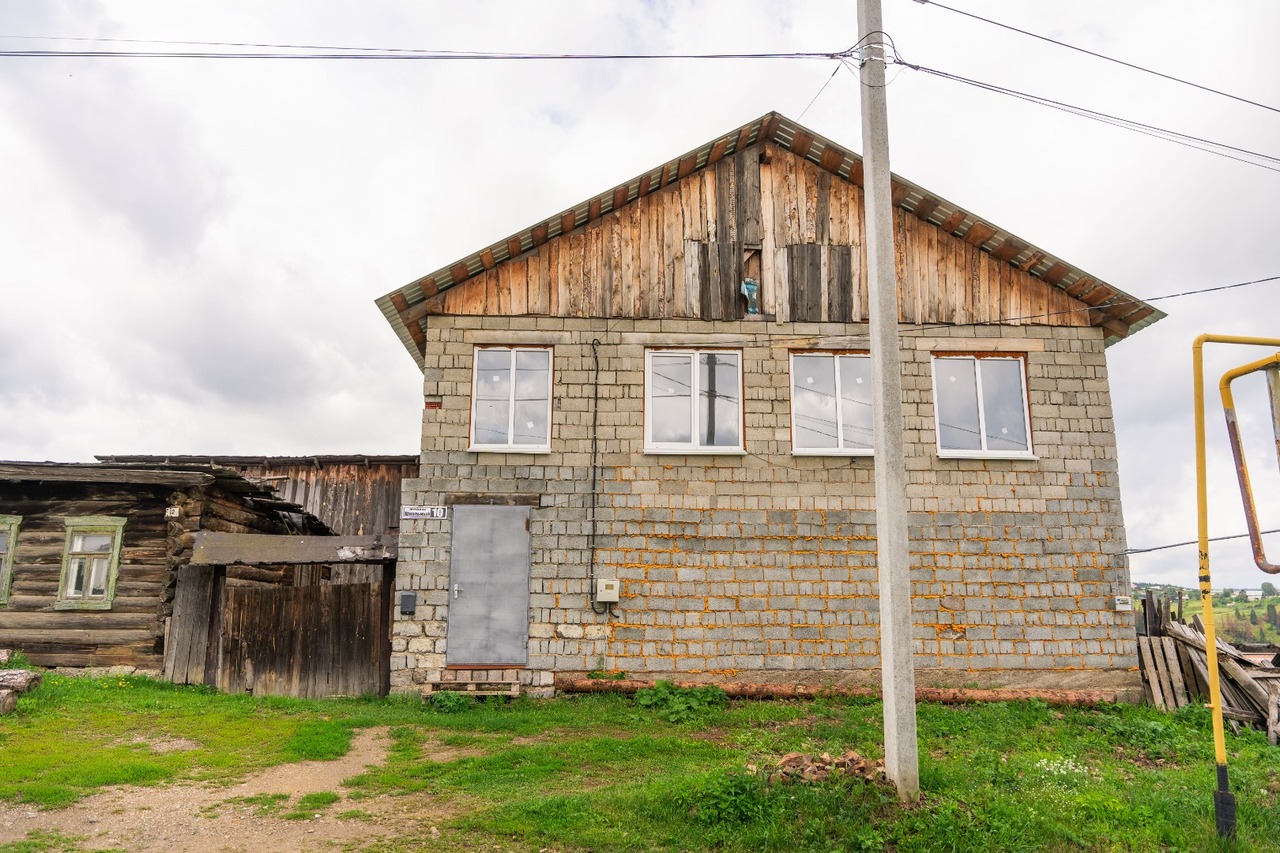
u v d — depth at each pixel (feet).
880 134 28.45
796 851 22.61
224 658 45.88
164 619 47.32
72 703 39.22
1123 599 45.62
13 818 24.58
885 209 27.96
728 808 24.36
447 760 31.99
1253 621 108.06
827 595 44.78
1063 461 47.01
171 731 35.58
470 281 47.21
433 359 46.39
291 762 31.35
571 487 45.39
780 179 49.39
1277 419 24.95
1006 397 48.01
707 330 47.42
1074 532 46.21
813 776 26.11
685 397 46.91
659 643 44.09
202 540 45.62
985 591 45.29
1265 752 37.40
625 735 36.73
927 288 48.47
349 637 45.68
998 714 41.09
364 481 70.18
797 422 46.75
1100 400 47.85
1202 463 26.20
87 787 27.58
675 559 44.86
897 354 27.30
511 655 43.91
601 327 47.11
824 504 45.65
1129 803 27.61
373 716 38.93
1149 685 45.03
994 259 49.08
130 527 48.80
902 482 26.68
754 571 44.86
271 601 46.44
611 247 48.01
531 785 28.60
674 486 45.55
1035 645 44.96
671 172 48.21
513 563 44.70
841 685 43.80
